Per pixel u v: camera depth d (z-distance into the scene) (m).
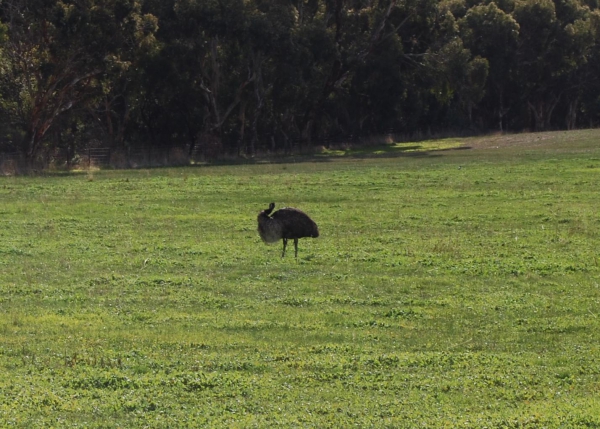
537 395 39.50
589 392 40.09
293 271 69.56
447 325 53.19
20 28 195.12
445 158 194.75
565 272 68.69
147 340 49.25
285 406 37.88
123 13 198.00
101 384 40.75
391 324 53.38
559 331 51.50
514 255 76.00
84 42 193.12
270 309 57.44
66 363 44.34
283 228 69.44
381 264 72.31
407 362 44.62
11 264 73.31
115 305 59.03
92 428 35.16
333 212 104.06
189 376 41.69
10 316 55.22
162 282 65.88
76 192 129.88
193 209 108.31
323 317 55.06
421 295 61.56
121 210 107.81
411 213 102.50
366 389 40.41
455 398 39.06
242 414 36.81
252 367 43.78
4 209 108.19
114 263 73.56
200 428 34.97
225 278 67.38
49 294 62.28
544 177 139.50
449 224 94.44
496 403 38.41
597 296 60.47
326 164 190.62
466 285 64.62
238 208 108.88
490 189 125.50
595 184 128.25
